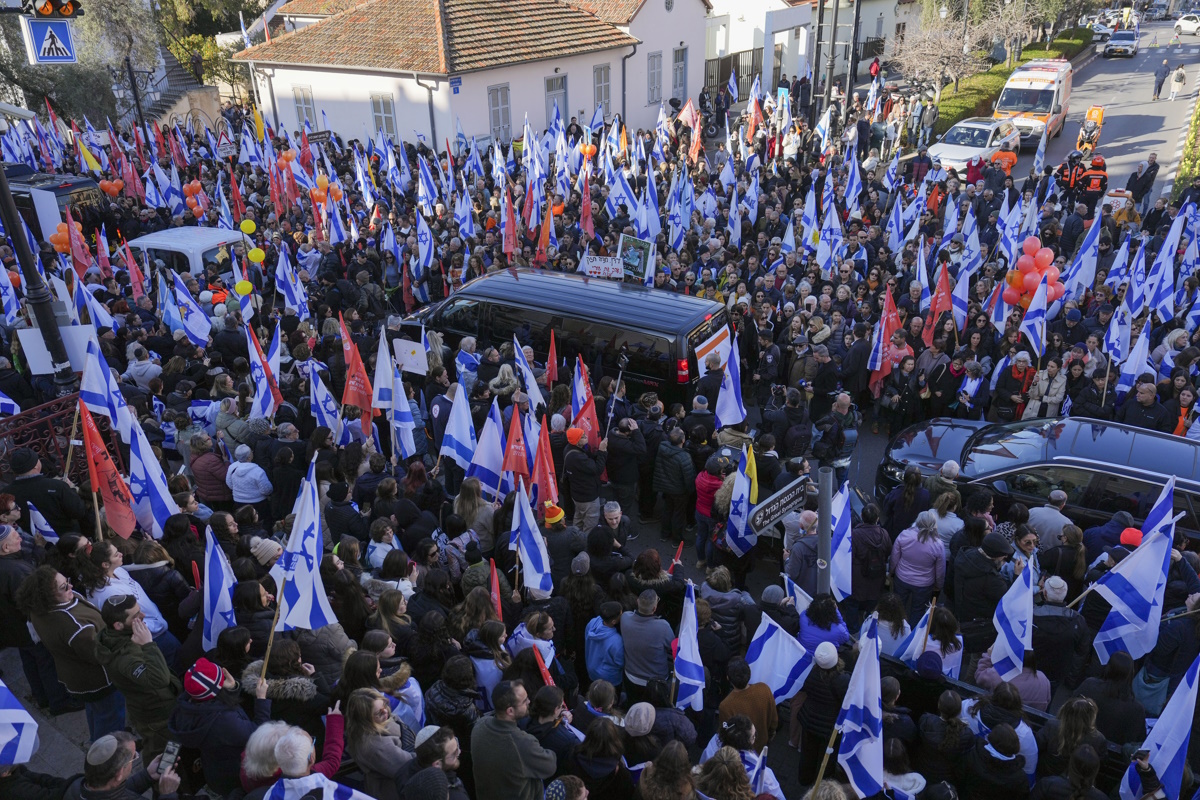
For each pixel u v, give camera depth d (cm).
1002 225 1584
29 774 500
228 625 637
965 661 805
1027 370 1162
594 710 575
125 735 475
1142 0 7894
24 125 2723
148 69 3653
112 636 571
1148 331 1278
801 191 2138
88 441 728
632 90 3444
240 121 3347
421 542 738
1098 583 700
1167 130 3194
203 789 630
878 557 804
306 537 609
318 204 1883
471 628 641
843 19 4431
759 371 1243
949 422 1076
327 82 2989
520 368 1093
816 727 637
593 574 762
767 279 1420
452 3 2927
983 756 552
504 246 1634
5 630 672
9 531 660
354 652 551
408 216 1956
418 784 458
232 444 982
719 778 498
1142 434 941
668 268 1513
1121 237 1741
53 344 980
